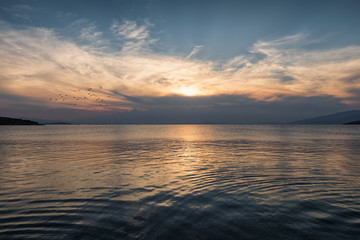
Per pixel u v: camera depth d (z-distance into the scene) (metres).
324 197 8.92
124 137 54.19
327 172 13.69
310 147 29.39
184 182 11.48
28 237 5.81
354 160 18.31
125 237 5.84
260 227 6.36
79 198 8.97
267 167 15.40
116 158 19.89
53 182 11.48
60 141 40.78
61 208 7.88
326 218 6.91
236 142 38.53
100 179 12.14
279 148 28.30
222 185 10.89
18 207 7.96
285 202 8.40
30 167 15.65
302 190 9.92
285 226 6.41
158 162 17.73
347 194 9.30
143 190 10.08
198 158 19.81
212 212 7.50
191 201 8.62
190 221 6.81
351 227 6.29
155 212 7.54
